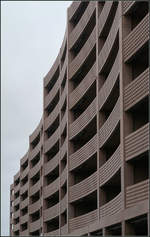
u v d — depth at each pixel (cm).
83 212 4584
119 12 3003
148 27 2545
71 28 4875
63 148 5106
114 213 3084
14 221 10050
